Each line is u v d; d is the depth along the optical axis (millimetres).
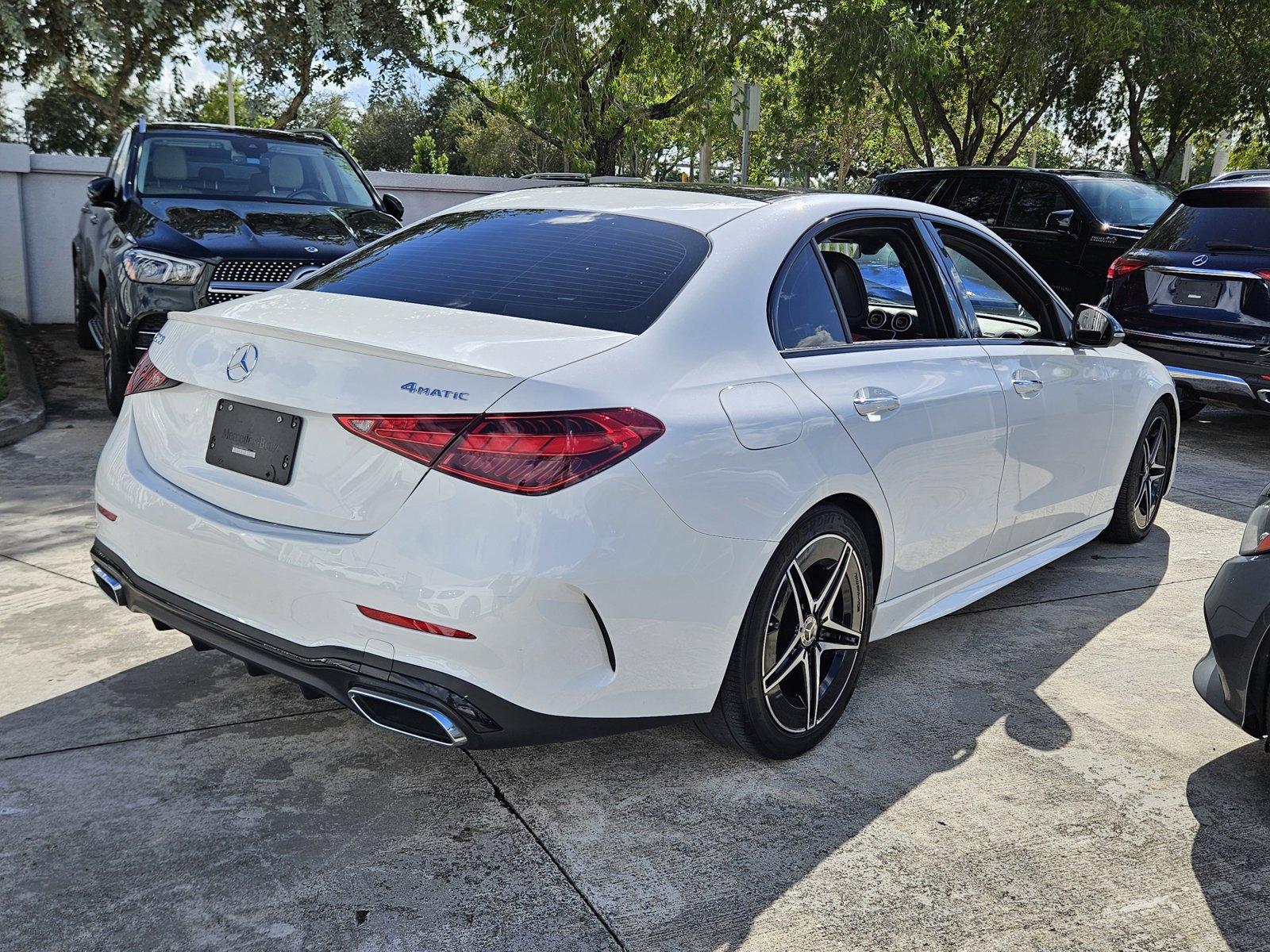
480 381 2287
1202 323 7324
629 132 16766
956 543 3578
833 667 3104
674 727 3180
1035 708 3414
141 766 2787
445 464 2250
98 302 6961
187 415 2707
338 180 7559
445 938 2205
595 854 2521
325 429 2400
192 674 3322
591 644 2381
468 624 2230
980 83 21734
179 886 2316
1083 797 2883
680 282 2771
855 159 33000
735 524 2572
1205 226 7457
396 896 2328
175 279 5703
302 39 14281
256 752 2895
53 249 10336
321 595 2363
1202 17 20359
